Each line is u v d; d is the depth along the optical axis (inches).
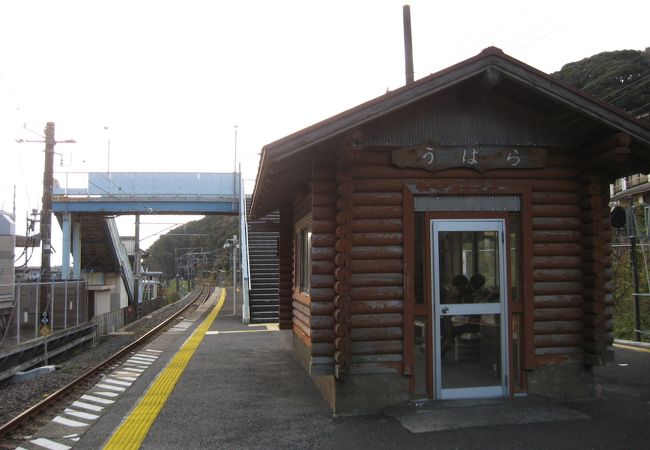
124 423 245.9
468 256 257.4
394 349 246.1
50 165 735.1
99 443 221.9
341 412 242.4
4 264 698.2
